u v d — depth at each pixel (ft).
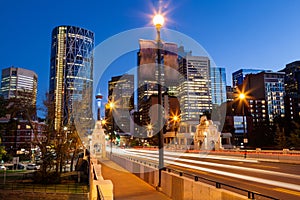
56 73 555.69
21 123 305.12
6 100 174.50
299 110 385.91
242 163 92.07
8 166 246.88
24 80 655.76
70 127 153.79
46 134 154.30
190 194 30.94
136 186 47.29
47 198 113.60
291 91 607.78
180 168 76.28
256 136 252.21
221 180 50.62
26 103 165.48
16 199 118.83
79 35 590.14
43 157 147.02
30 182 143.13
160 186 42.73
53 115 154.20
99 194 21.11
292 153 115.14
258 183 46.62
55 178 139.13
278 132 194.70
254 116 444.14
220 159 111.86
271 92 461.37
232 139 315.78
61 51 567.18
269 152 132.87
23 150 274.77
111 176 61.21
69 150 160.86
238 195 23.03
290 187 42.39
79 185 129.70
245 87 483.92
